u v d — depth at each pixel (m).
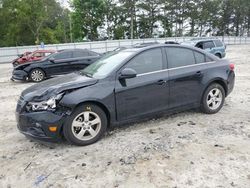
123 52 5.18
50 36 51.03
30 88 4.69
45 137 4.09
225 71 5.70
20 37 49.72
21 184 3.35
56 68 12.08
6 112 6.69
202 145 4.15
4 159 4.03
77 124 4.21
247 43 57.19
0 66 23.45
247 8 70.25
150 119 5.42
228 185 3.09
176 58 5.18
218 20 69.31
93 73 4.86
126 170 3.52
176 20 62.97
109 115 4.48
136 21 60.34
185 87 5.15
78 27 54.28
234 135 4.51
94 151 4.12
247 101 6.70
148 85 4.72
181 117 5.49
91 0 52.88
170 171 3.44
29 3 48.06
